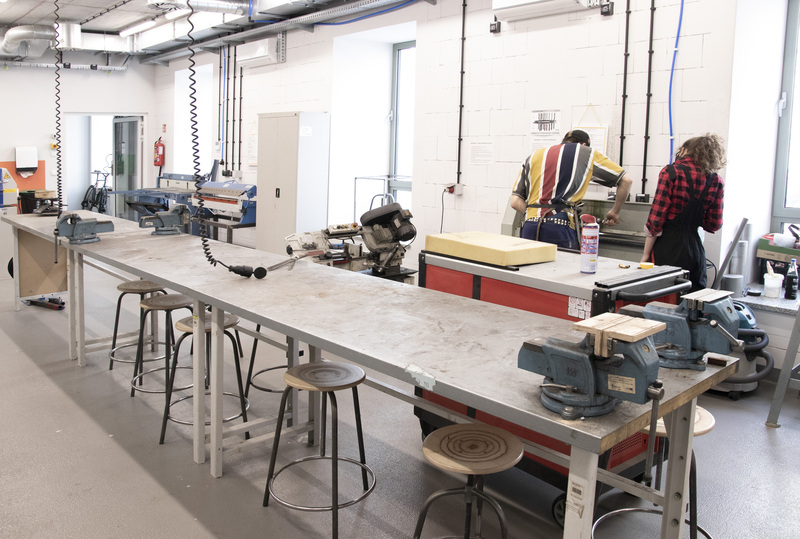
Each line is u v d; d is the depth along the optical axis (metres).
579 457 1.47
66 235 3.89
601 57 4.41
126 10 7.66
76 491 2.65
